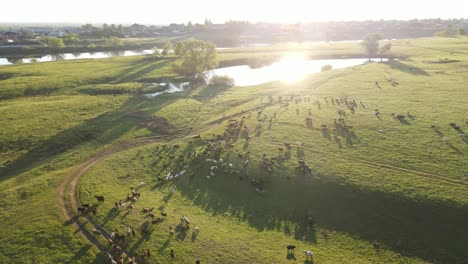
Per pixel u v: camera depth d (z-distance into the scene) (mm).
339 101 67125
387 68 101438
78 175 42844
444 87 74688
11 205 36438
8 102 72438
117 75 100500
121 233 31391
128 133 56750
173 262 28156
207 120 62156
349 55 146750
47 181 41125
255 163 43469
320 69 119562
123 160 46406
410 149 44844
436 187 36188
